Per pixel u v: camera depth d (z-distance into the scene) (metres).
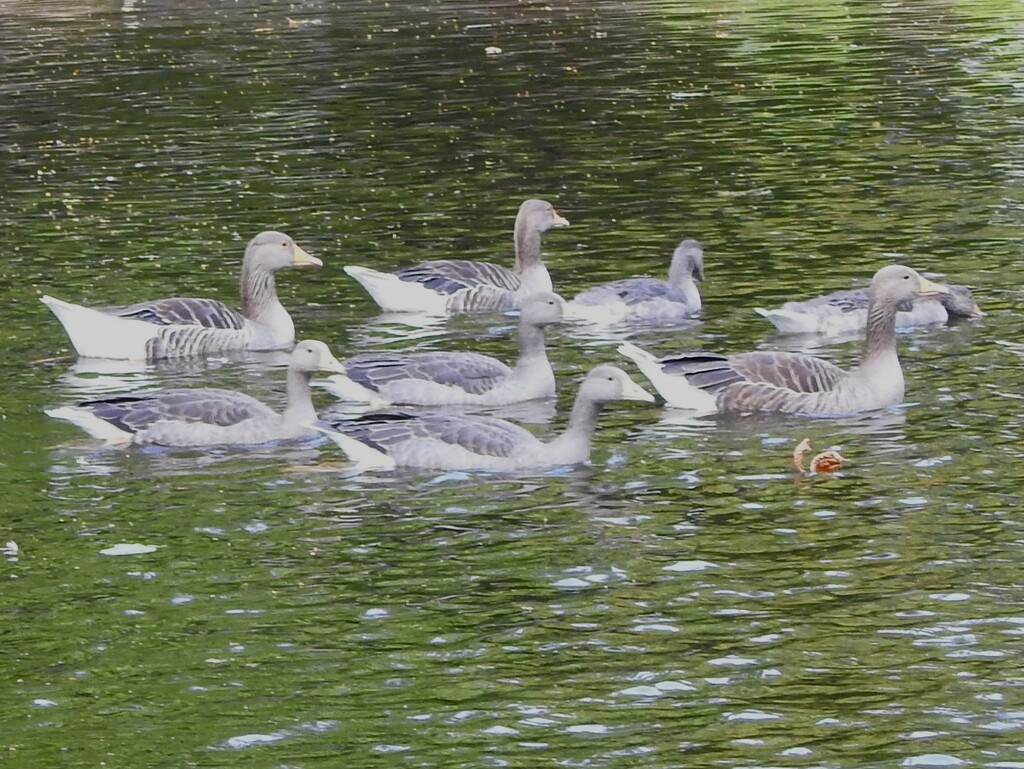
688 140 37.09
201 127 39.66
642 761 12.29
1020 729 12.62
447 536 16.62
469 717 12.98
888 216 29.95
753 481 18.05
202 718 13.04
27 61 49.88
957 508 17.02
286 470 18.62
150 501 17.67
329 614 14.87
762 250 28.22
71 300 26.03
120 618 14.84
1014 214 29.69
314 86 44.56
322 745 12.59
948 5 58.03
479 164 35.31
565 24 55.47
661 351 23.20
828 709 13.00
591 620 14.65
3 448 19.44
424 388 21.05
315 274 27.92
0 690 13.55
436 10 59.72
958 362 22.36
